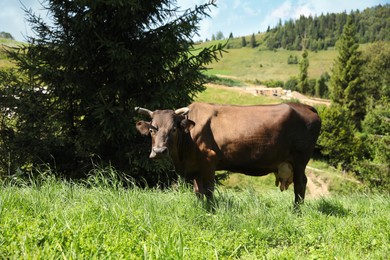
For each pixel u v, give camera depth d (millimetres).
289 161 7332
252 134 6836
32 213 5207
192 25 11133
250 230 5223
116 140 11039
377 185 19734
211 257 3959
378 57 53469
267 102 46219
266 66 159625
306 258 4352
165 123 6344
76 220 4855
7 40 50500
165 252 3887
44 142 10672
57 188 6469
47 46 11117
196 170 6969
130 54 10609
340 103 52781
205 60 11414
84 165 11164
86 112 11375
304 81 85562
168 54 11305
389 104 21703
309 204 7148
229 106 7094
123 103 11062
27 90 11125
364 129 36969
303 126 7219
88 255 3816
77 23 10570
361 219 6125
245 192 7688
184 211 5828
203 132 6789
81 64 11164
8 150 10680
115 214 5094
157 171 10719
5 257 3699
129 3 10164
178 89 11133
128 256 3775
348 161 28422
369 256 4520
